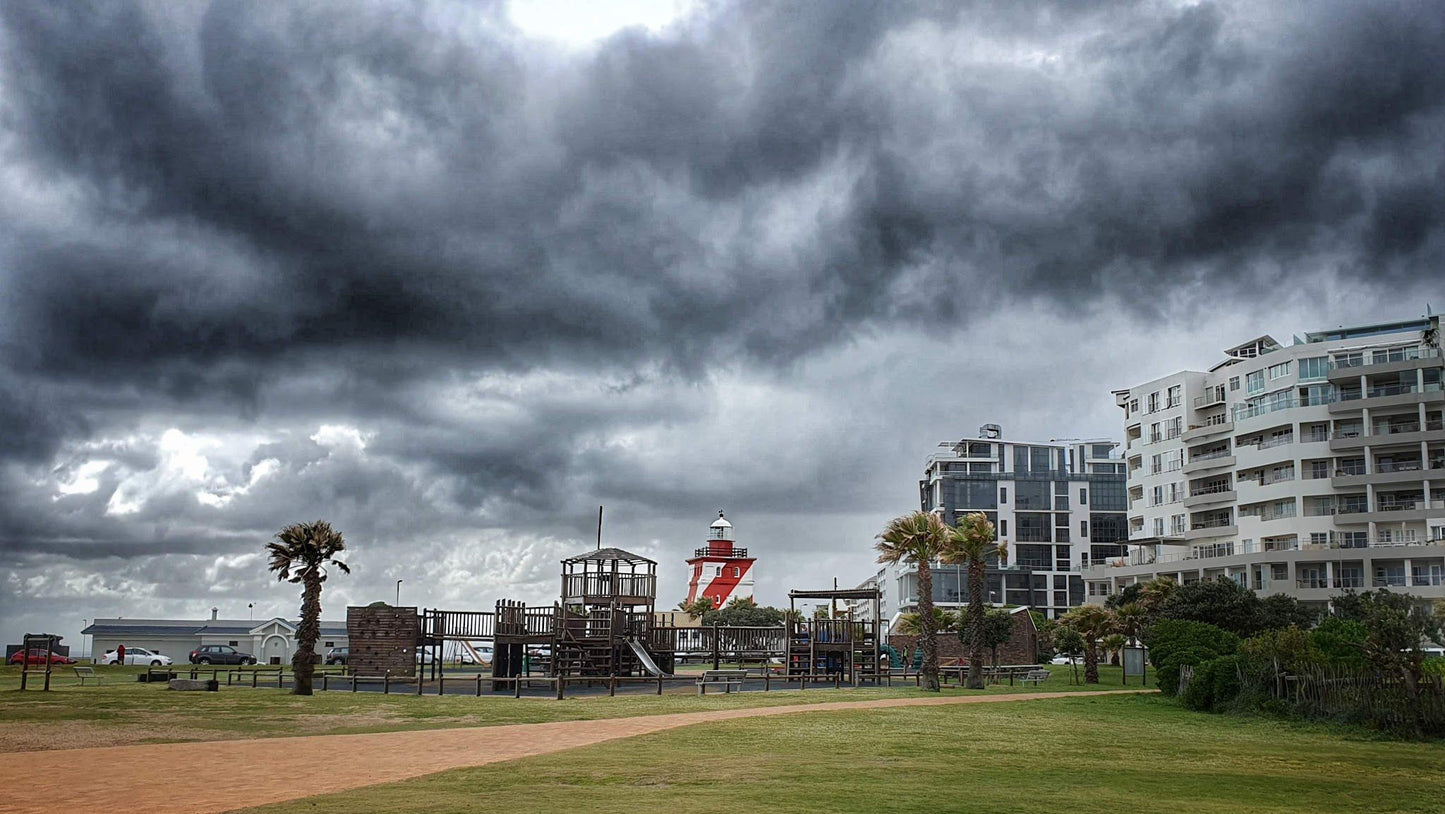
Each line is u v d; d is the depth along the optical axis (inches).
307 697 1727.4
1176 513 4611.2
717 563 5482.3
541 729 1182.9
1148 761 962.1
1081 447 6934.1
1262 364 4220.0
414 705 1547.7
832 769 843.4
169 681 2105.1
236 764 878.4
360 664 2201.0
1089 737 1161.4
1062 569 6633.9
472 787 737.0
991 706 1589.6
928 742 1067.3
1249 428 4207.7
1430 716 1229.7
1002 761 930.7
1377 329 4156.0
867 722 1267.2
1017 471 6796.3
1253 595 3159.5
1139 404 4936.0
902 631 4151.1
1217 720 1425.9
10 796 711.7
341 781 773.9
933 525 2140.7
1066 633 3011.8
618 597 2347.4
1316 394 3993.6
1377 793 784.3
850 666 2405.3
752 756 930.1
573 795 693.9
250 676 2529.5
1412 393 3740.2
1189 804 700.7
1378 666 1294.3
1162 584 3415.4
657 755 935.7
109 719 1318.9
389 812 624.4
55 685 2100.1
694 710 1456.7
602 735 1114.1
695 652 2785.4
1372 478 3767.2
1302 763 975.0
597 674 2228.1
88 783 772.0
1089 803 686.5
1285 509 4030.5
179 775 813.2
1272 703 1450.5
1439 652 2155.5
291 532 1873.8
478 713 1405.0
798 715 1363.2
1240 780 839.7
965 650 3572.8
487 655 3833.7
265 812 631.8
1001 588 6545.3
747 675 2304.4
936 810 635.5
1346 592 3154.5
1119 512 6732.3
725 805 645.3
